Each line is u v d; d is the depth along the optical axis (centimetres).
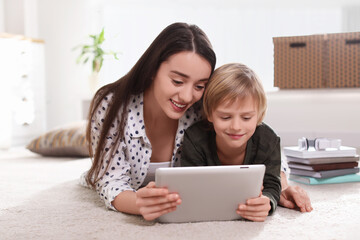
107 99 135
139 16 447
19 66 368
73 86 445
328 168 173
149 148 138
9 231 110
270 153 126
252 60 441
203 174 104
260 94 116
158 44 120
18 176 206
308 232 104
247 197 111
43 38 446
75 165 245
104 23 449
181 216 112
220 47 441
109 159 133
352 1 432
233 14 440
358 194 151
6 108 353
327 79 315
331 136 328
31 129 385
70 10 442
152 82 129
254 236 101
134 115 135
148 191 104
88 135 144
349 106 324
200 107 137
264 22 438
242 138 117
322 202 138
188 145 130
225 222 112
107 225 112
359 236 101
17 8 426
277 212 125
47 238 103
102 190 132
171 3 443
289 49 321
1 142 350
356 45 307
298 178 179
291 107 337
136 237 101
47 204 142
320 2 435
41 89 396
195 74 116
